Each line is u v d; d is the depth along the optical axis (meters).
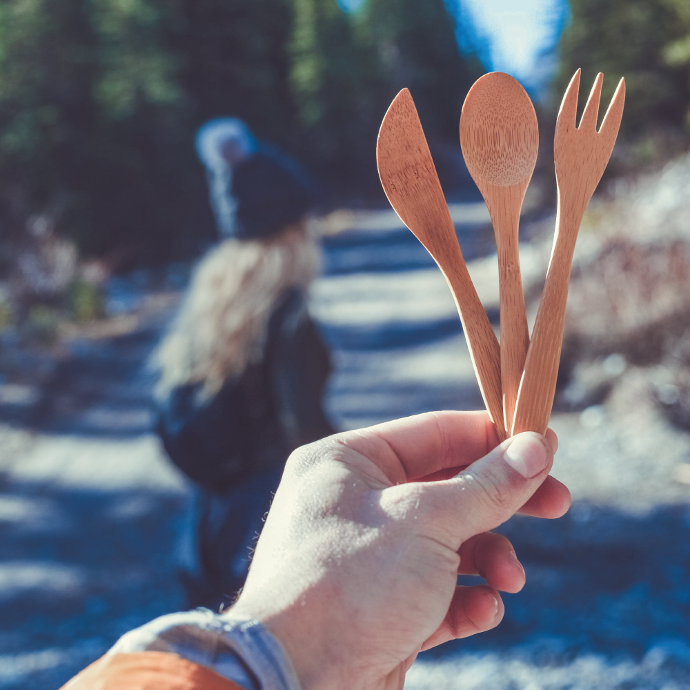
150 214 16.97
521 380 0.76
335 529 0.76
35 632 3.60
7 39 16.02
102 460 6.09
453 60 46.25
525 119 0.76
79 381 8.35
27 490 5.61
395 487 0.79
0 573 4.30
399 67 44.41
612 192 12.05
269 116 23.92
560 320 0.76
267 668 0.59
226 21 22.31
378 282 13.59
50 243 12.39
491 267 11.95
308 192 1.97
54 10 16.31
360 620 0.70
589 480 4.57
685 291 5.57
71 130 16.14
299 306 1.79
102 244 16.31
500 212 0.77
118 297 13.56
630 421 5.29
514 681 2.74
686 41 16.06
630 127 16.53
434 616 0.73
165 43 20.41
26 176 15.48
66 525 4.96
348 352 8.91
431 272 13.91
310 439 1.75
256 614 0.67
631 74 17.08
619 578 3.40
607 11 18.59
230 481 1.67
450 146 43.53
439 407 6.55
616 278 6.16
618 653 2.80
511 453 0.75
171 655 0.54
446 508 0.75
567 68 20.95
